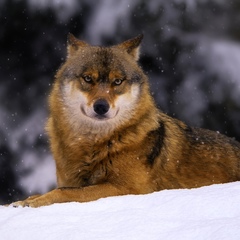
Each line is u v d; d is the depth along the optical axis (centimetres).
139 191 1473
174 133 1584
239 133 3297
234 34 3425
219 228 949
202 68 3309
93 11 3322
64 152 1512
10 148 3312
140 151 1477
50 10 3328
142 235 955
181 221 1008
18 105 3384
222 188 1198
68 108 1498
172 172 1548
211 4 3419
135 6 3316
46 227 998
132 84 1510
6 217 1074
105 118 1447
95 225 1003
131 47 1597
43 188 3234
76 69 1511
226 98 3281
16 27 3384
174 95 3300
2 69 3412
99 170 1480
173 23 3341
